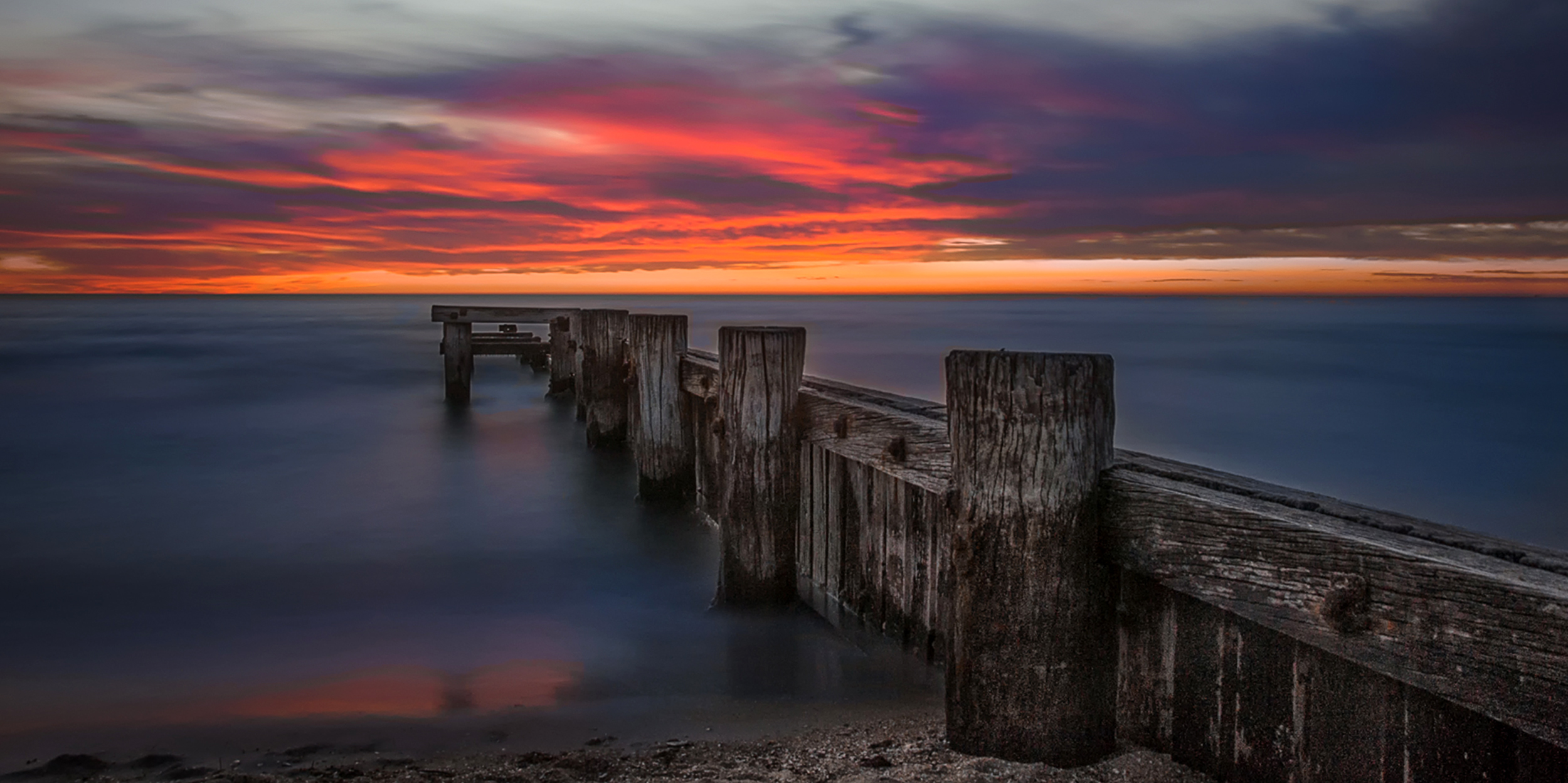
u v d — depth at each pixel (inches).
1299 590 106.8
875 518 217.8
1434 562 93.4
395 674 230.2
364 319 3181.6
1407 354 1481.3
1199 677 130.0
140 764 180.7
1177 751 133.8
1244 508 114.0
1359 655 100.6
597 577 309.7
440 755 181.5
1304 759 115.8
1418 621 95.0
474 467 502.3
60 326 2491.4
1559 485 557.9
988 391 136.6
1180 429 750.5
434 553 342.6
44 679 227.6
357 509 411.8
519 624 267.3
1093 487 134.6
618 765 170.2
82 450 571.2
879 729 181.2
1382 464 613.9
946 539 189.3
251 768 177.5
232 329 2257.6
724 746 180.1
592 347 518.6
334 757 181.8
